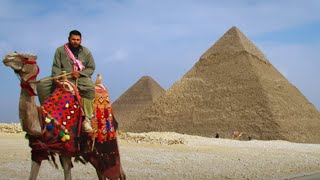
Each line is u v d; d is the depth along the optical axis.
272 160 26.50
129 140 37.97
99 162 11.06
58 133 10.19
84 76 10.91
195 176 17.48
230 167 21.44
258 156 29.69
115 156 11.35
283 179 16.70
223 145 42.50
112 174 11.23
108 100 11.37
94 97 10.93
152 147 33.72
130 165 21.06
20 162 20.17
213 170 19.81
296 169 21.33
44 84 10.68
